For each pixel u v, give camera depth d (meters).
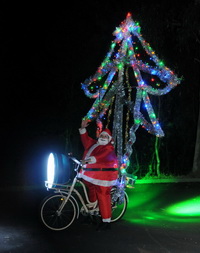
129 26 8.47
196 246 6.68
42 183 13.27
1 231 7.53
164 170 17.52
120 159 8.26
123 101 8.49
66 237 7.13
